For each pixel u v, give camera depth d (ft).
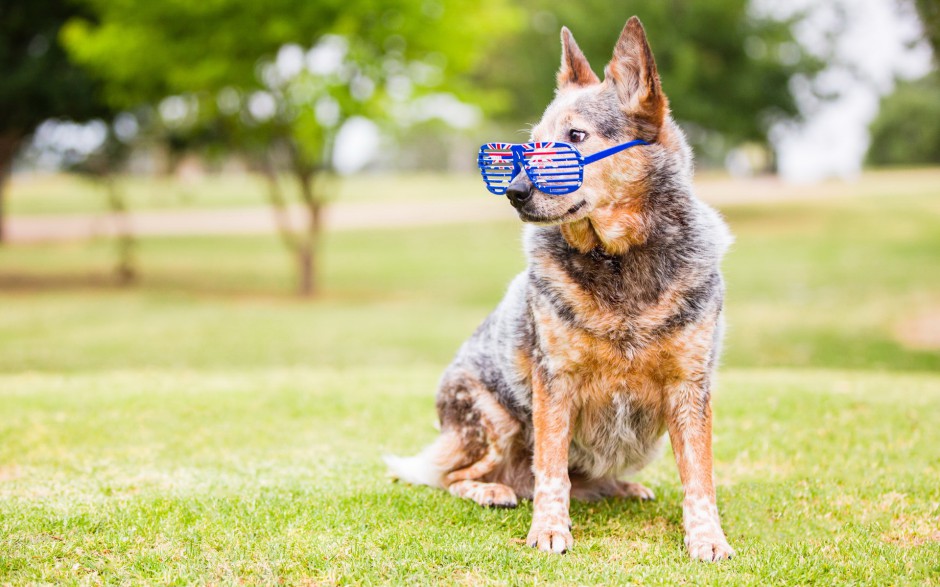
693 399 12.49
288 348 40.34
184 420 21.12
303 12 51.67
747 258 72.95
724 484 16.16
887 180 133.90
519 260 80.53
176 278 71.82
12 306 53.98
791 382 26.21
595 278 12.22
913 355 36.99
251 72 54.49
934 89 170.81
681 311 12.17
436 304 58.23
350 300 60.08
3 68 61.72
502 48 95.91
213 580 10.96
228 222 113.19
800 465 17.29
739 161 193.06
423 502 14.34
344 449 18.79
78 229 106.42
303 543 12.19
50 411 21.75
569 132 12.35
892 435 19.06
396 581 11.01
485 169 12.50
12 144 69.46
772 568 11.60
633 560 12.00
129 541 12.16
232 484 15.38
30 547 11.80
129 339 41.68
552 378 12.69
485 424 14.51
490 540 12.55
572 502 14.97
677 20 91.66
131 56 54.65
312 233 61.82
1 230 95.50
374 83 56.13
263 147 60.75
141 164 161.68
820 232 85.46
